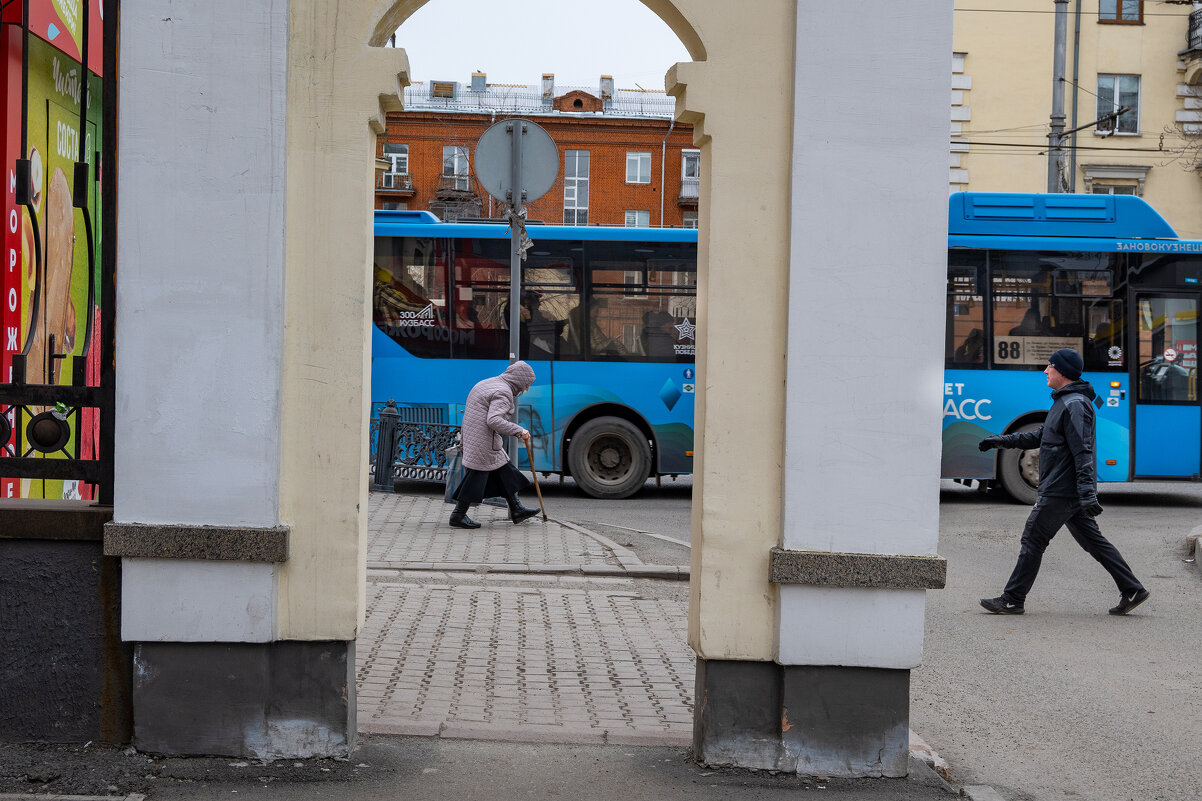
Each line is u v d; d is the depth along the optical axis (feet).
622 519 43.19
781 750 15.75
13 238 20.68
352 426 15.35
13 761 15.08
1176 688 21.95
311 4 15.17
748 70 15.48
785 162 15.55
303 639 15.43
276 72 15.06
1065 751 18.03
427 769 15.46
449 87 203.00
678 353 50.70
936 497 15.55
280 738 15.52
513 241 37.40
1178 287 50.39
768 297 15.64
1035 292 50.31
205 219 15.14
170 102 15.10
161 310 15.19
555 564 31.12
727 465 15.66
